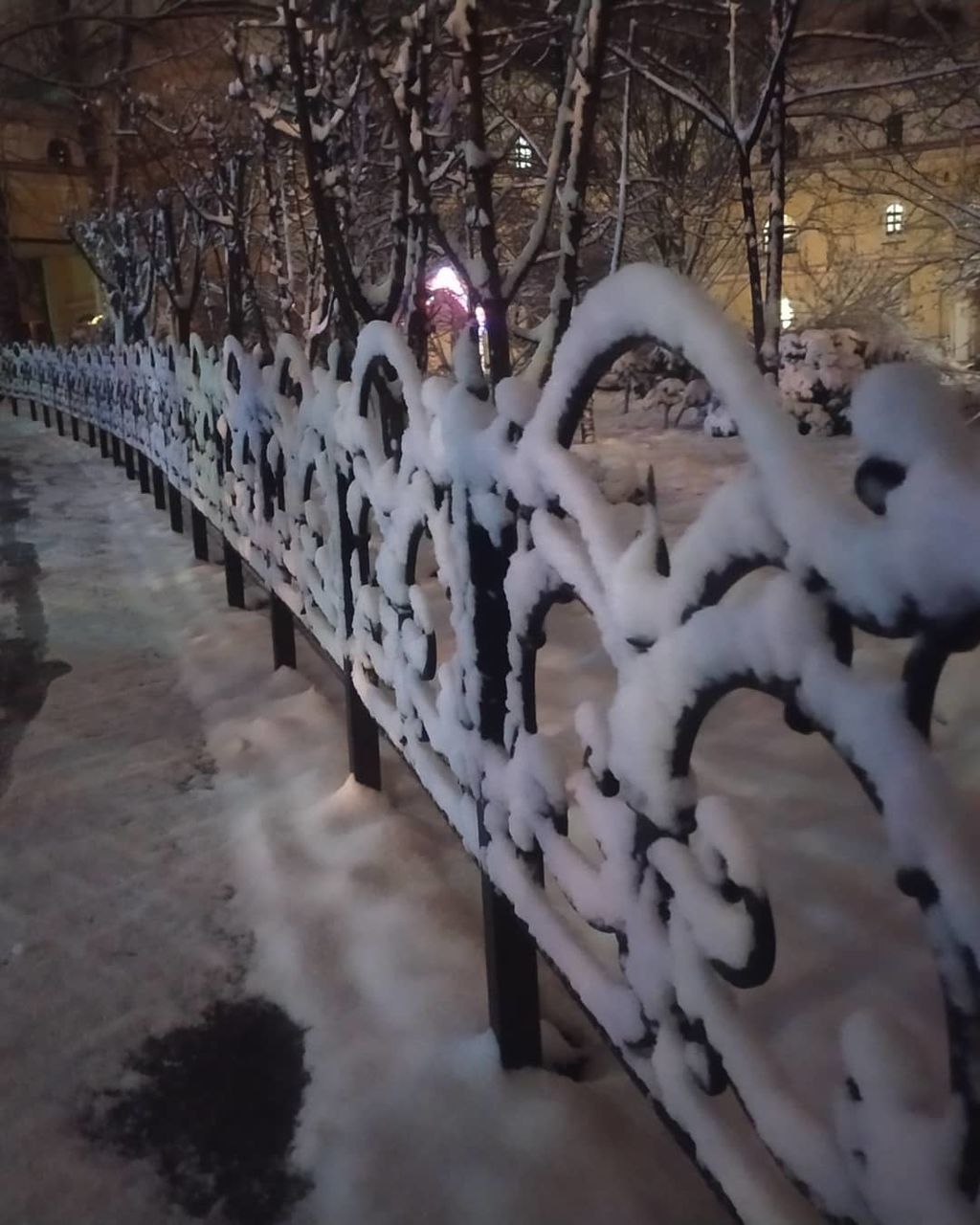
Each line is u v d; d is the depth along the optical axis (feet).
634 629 4.45
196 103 30.01
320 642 11.85
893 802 3.10
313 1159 6.38
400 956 8.15
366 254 22.40
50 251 95.76
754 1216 4.13
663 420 42.86
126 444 35.68
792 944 7.33
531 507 5.59
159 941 8.77
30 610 19.93
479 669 6.55
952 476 2.80
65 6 42.47
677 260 38.73
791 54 22.86
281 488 13.03
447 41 17.08
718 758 11.02
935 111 35.53
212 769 12.13
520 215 33.65
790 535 3.43
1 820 11.10
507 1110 6.50
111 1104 6.98
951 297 42.80
